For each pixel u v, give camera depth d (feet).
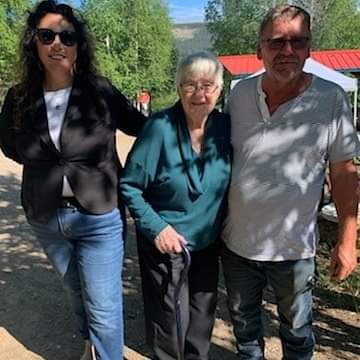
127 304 13.24
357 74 70.08
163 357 8.95
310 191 7.83
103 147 8.47
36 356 10.93
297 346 8.77
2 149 9.24
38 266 16.02
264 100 7.71
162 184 8.12
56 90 8.38
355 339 11.28
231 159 8.14
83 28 8.47
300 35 7.37
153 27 130.31
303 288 8.30
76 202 8.54
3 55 85.15
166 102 124.47
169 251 8.14
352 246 7.86
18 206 24.32
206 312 8.92
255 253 8.22
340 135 7.59
